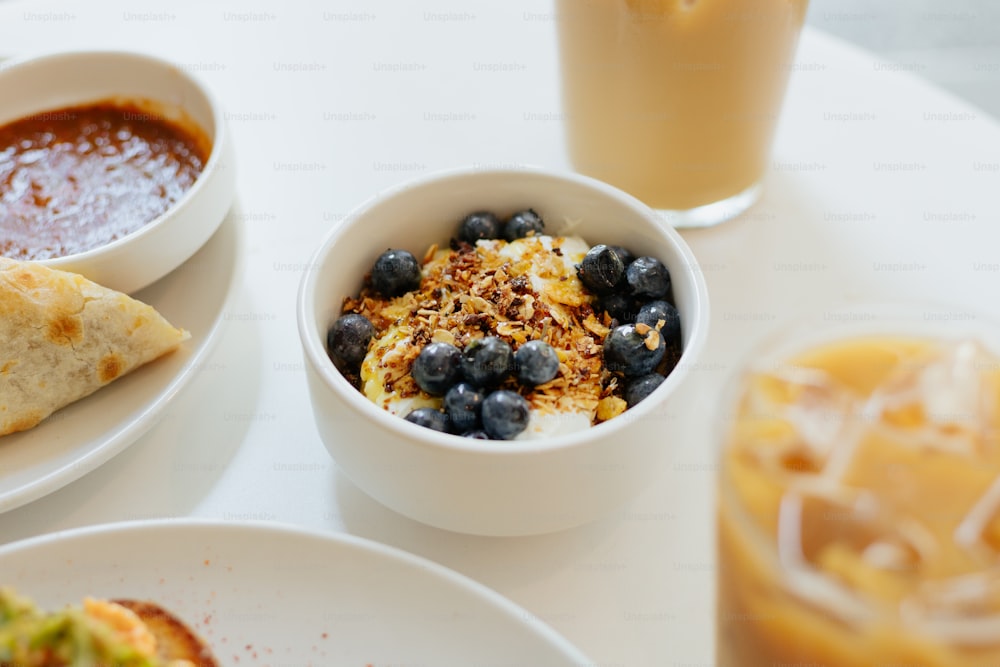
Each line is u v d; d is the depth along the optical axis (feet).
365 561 1.61
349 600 1.59
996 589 1.27
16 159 2.09
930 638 1.26
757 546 1.32
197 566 1.62
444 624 1.57
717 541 1.43
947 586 1.27
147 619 1.58
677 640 1.62
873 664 1.30
